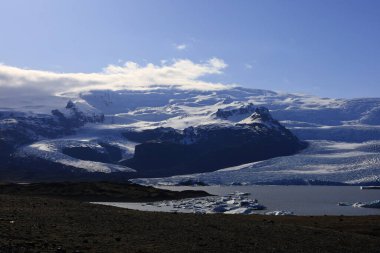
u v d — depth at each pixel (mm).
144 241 40406
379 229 68812
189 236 45062
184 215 66125
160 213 66500
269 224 60500
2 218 46156
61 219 49125
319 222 77375
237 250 39875
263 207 177000
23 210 54469
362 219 83625
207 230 50094
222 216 73688
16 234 37719
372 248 46938
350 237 53375
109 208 68562
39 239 36750
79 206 66625
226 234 48312
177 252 36688
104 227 46406
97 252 34156
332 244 47312
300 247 44062
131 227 47938
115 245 37344
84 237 39781
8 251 31625
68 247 34875
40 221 46344
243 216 84625
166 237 43531
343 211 164500
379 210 171875
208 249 39125
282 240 47281
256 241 45406
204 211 150375
